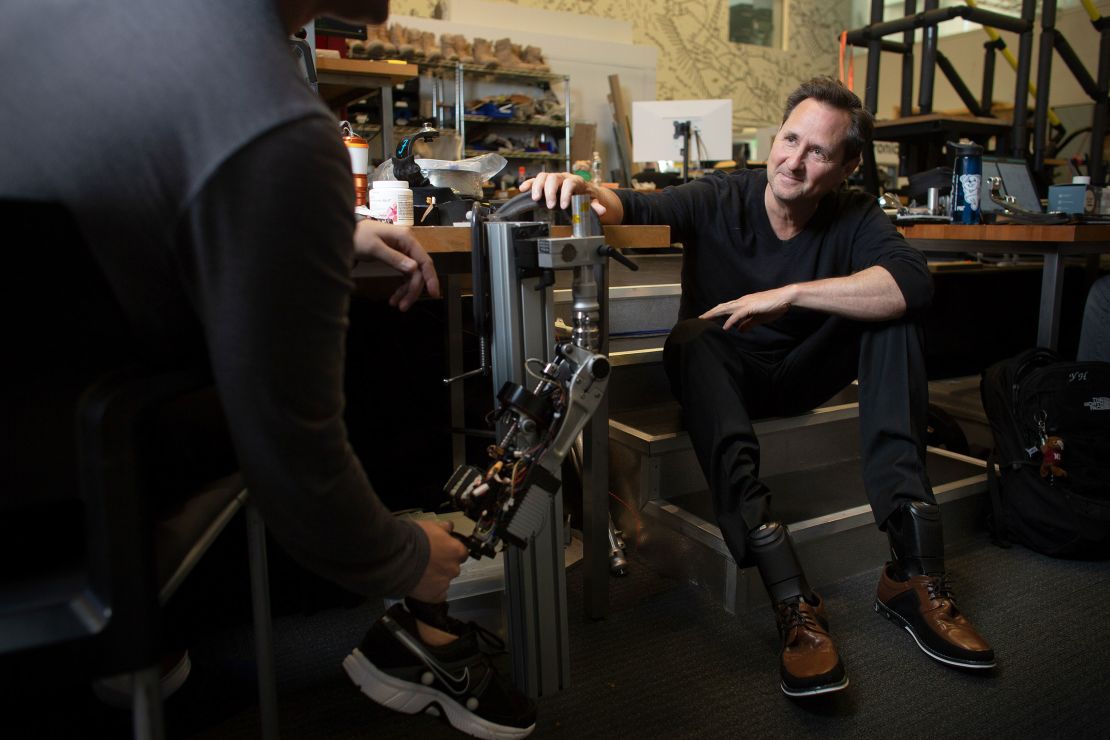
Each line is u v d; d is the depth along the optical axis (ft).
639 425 6.53
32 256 1.55
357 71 7.70
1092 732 4.00
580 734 4.01
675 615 5.27
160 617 1.73
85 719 3.95
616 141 23.43
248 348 1.69
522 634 3.90
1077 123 23.11
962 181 8.11
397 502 6.23
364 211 4.48
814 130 5.28
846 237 5.79
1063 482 5.99
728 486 4.84
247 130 1.62
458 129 20.17
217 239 1.64
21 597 1.70
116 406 1.65
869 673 4.56
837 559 5.74
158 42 1.66
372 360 6.52
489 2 22.00
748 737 3.99
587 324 3.38
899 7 28.50
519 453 3.13
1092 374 6.11
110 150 1.62
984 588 5.60
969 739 3.95
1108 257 13.70
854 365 5.75
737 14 28.07
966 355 11.90
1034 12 12.66
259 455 1.79
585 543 5.14
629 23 24.30
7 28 1.73
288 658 4.71
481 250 3.66
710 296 6.08
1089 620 5.14
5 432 1.63
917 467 4.95
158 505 2.25
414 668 3.20
